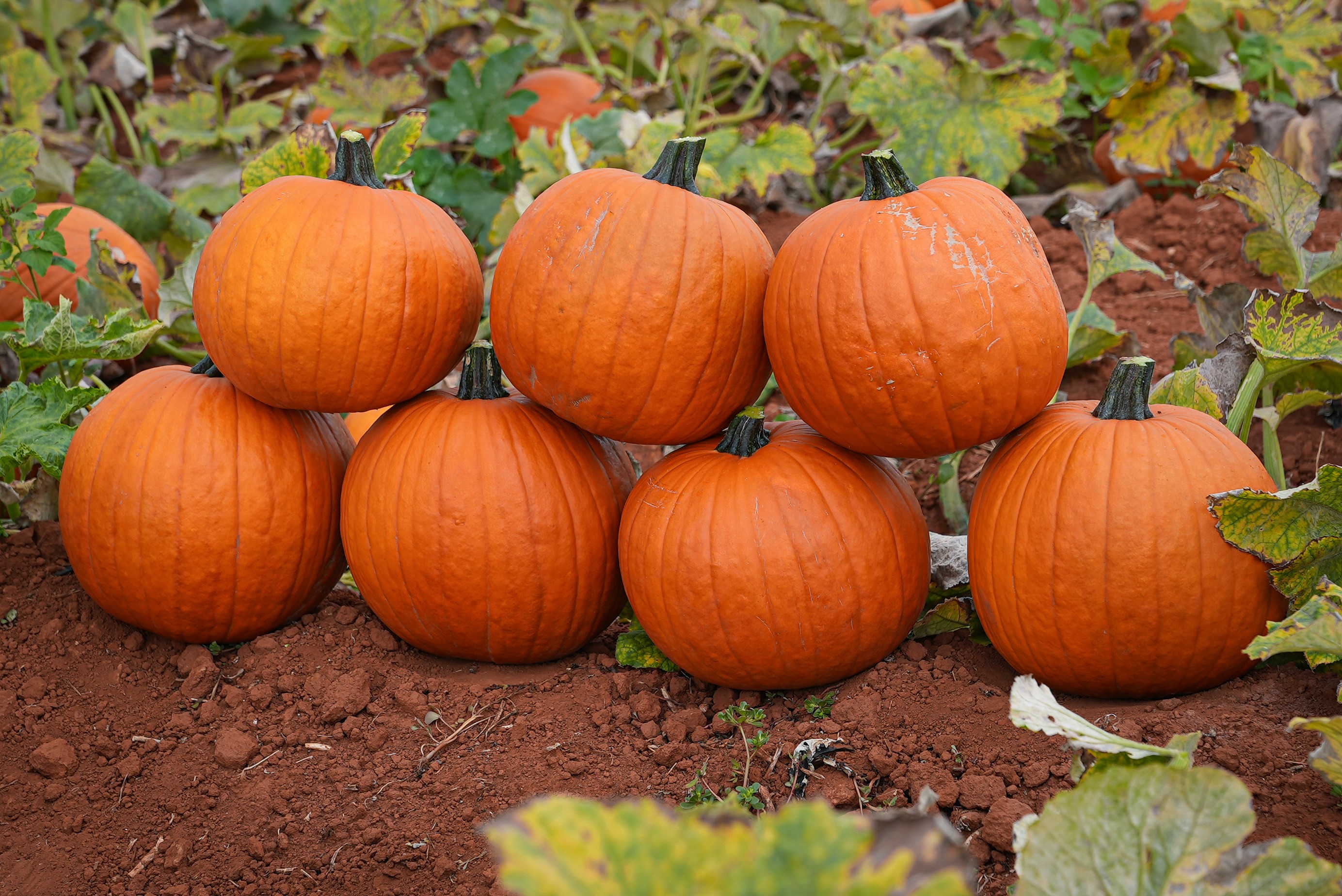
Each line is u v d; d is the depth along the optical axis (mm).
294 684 2867
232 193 4395
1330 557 2662
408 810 2695
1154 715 2678
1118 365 2711
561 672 2900
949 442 2711
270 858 2660
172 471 2848
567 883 1886
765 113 5391
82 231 3453
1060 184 4512
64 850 2684
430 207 2857
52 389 3014
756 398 2824
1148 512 2656
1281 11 4184
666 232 2705
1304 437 3189
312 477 2914
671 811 2547
